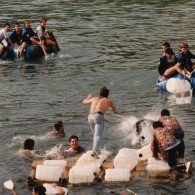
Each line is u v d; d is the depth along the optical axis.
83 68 38.50
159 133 21.59
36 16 60.16
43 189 17.47
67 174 21.11
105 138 24.78
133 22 55.50
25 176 21.23
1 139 24.92
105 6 66.44
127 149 21.70
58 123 25.36
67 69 38.38
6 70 38.62
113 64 39.38
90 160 21.64
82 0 71.56
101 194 19.66
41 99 31.42
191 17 57.41
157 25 53.50
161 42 45.91
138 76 35.94
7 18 59.25
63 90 33.16
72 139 23.03
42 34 42.72
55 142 24.47
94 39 48.00
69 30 52.28
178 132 21.59
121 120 27.23
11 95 32.41
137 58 40.91
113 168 21.20
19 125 26.80
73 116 28.08
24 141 24.33
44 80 35.56
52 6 67.00
